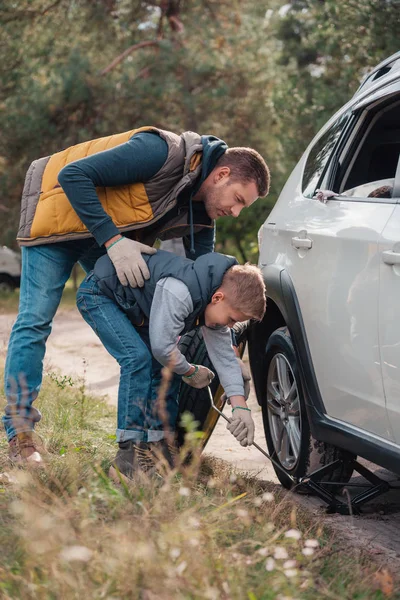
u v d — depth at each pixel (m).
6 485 3.22
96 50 19.83
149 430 3.78
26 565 2.27
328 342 3.63
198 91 19.33
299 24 20.47
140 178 3.56
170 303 3.32
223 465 4.28
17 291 23.23
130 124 18.81
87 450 4.38
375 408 3.27
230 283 3.34
